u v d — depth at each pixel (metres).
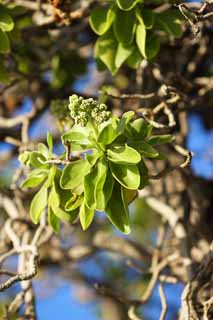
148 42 1.35
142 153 1.15
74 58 1.77
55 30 1.69
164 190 1.71
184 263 1.47
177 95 1.37
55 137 1.95
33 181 1.23
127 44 1.33
